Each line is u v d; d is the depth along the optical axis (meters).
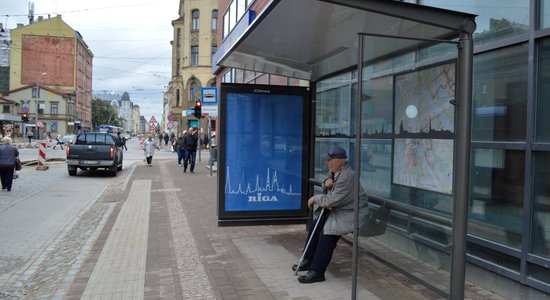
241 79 19.41
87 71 108.31
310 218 7.12
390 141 5.96
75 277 5.53
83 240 7.54
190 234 7.59
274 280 5.16
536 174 4.26
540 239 4.20
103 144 18.44
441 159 5.03
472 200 5.03
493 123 4.81
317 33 5.34
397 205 4.67
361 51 3.90
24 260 6.42
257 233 7.57
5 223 8.88
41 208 10.58
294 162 7.08
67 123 85.62
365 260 4.62
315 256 5.07
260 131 6.95
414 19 3.78
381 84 4.48
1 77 88.81
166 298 4.73
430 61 4.41
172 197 12.14
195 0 51.12
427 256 4.32
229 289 4.89
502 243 4.60
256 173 6.95
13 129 69.44
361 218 4.67
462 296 3.89
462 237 3.88
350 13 4.54
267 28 5.17
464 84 3.86
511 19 4.66
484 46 4.90
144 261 6.14
